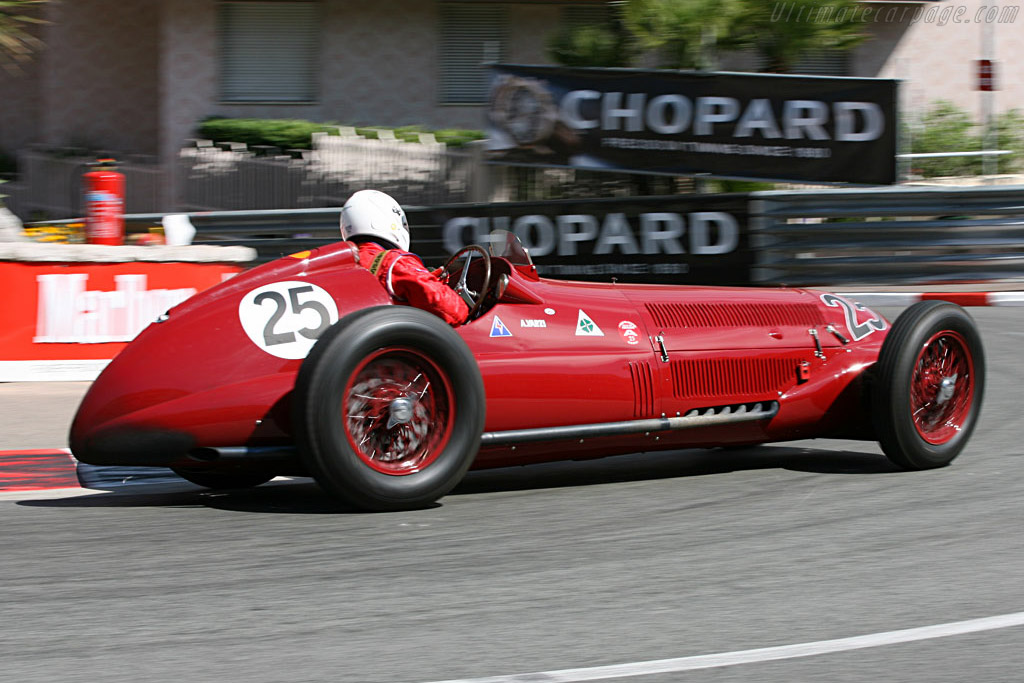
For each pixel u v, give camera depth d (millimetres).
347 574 4770
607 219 15367
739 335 6801
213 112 24766
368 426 5688
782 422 6871
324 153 22141
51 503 6172
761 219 15016
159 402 5574
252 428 5664
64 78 27359
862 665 3814
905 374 6688
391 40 25062
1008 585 4688
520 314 6289
